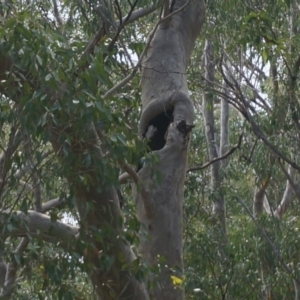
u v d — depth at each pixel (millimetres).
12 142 8148
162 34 12992
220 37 18281
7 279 10172
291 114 16406
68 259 8359
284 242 17203
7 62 8156
